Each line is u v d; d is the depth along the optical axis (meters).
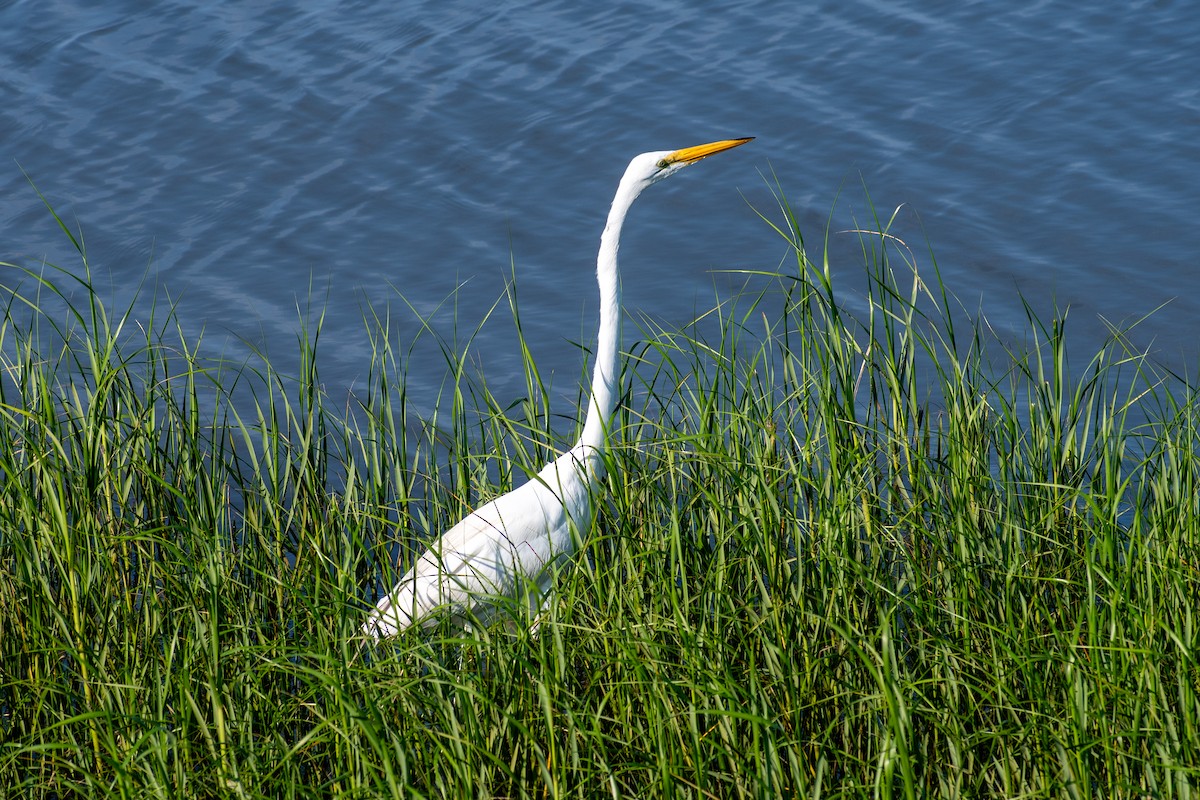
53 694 9.06
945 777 8.36
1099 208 18.78
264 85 23.55
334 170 21.31
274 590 9.92
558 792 7.20
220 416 15.98
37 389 10.74
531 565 11.00
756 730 7.46
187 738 7.76
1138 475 12.17
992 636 8.41
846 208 19.30
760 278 18.14
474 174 20.94
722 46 23.44
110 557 9.47
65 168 21.78
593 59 23.38
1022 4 23.73
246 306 18.41
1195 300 16.97
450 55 23.92
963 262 18.06
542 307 18.03
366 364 17.11
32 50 25.08
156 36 25.30
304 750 8.48
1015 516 9.71
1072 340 16.47
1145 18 22.86
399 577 10.69
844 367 9.97
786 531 9.37
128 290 18.84
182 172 21.52
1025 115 20.84
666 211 19.75
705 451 8.90
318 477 10.94
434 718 8.32
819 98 21.75
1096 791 7.79
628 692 8.05
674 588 8.10
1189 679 7.63
